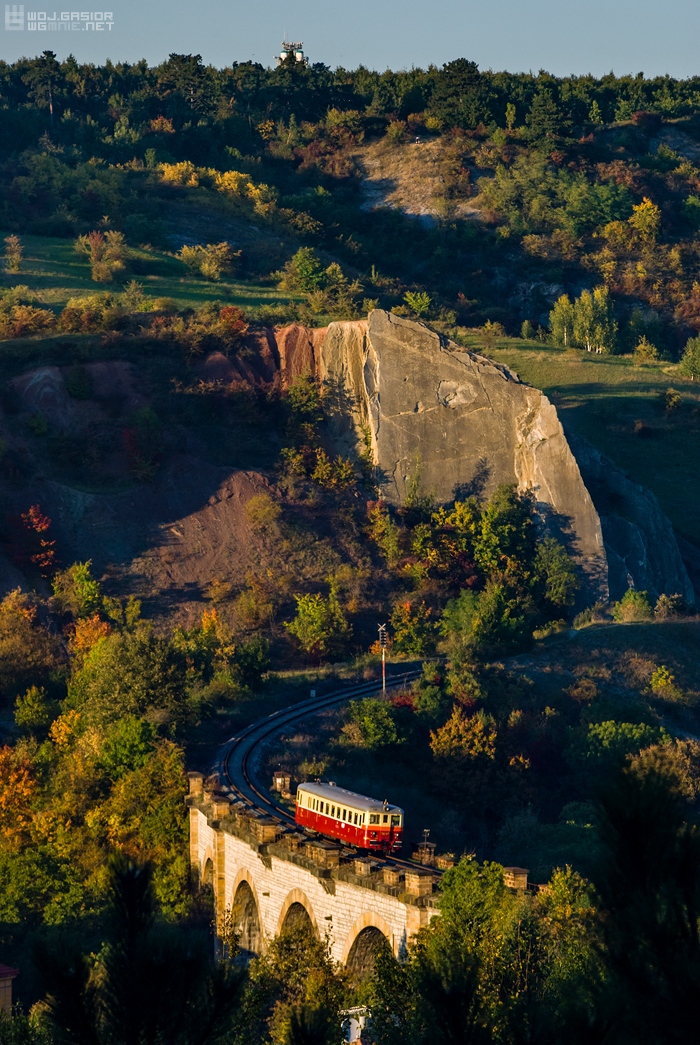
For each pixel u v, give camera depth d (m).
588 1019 11.06
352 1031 32.91
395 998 28.33
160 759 63.28
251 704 81.44
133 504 109.75
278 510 111.88
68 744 70.19
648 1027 10.63
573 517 116.81
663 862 10.88
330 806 46.97
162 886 55.50
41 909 56.41
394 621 98.94
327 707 79.69
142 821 59.22
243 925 49.47
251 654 86.56
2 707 84.38
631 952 10.90
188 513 110.56
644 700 85.94
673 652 98.12
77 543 104.69
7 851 60.16
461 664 85.88
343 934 40.78
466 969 15.23
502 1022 14.98
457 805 69.12
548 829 61.34
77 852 59.66
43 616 95.00
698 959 10.63
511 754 73.50
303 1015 17.14
